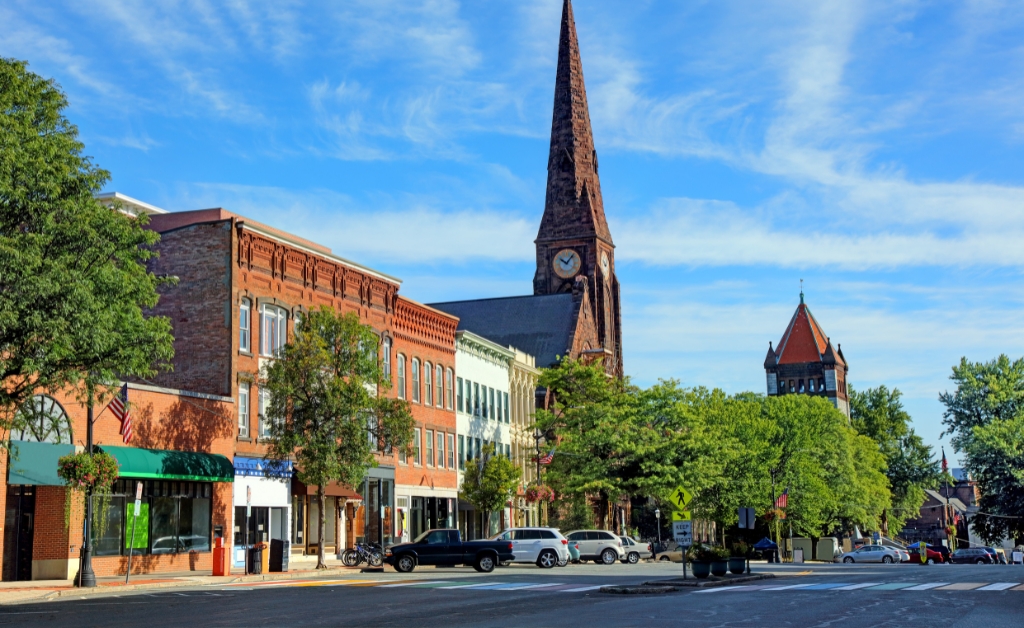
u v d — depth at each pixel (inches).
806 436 3678.6
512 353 3250.5
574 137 5142.7
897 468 5482.3
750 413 3582.7
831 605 988.6
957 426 4005.9
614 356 5147.6
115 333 1197.7
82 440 1541.6
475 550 1761.8
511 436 3235.7
